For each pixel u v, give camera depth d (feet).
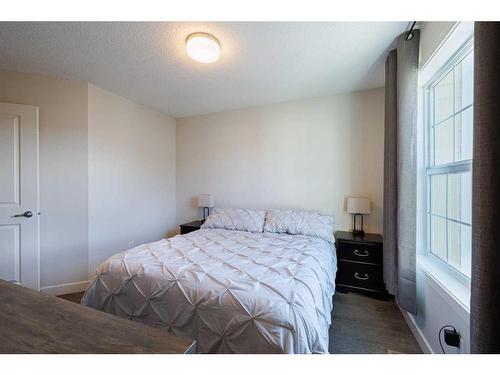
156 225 11.89
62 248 8.48
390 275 6.56
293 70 7.72
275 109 10.78
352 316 6.85
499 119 2.50
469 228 4.65
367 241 8.04
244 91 9.46
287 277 4.63
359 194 9.41
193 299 4.26
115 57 6.98
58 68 7.66
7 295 2.87
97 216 9.27
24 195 7.60
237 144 11.59
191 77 8.27
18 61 7.21
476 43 2.71
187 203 12.78
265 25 5.51
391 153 6.54
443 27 4.63
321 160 9.98
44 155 8.19
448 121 5.61
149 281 4.76
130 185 10.57
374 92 9.16
